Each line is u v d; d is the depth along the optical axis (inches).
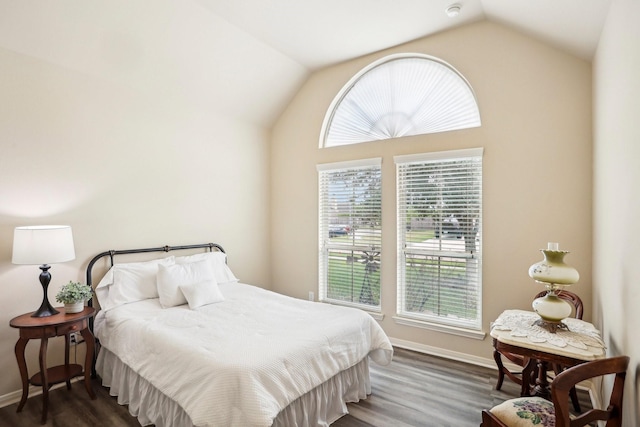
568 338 79.2
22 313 104.0
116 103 125.4
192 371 76.2
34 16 97.1
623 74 67.7
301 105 173.0
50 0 96.0
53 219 110.0
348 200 159.6
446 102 135.6
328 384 91.9
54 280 110.7
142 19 112.1
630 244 63.6
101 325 111.9
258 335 89.4
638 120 58.2
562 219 111.0
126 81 126.6
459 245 130.6
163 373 83.0
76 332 105.4
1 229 99.7
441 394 105.4
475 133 125.6
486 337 124.3
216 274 145.4
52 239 96.3
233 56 139.3
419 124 141.3
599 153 94.0
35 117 105.8
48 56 107.2
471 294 128.6
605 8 77.9
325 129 167.8
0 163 99.1
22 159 103.3
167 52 125.0
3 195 99.9
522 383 96.2
